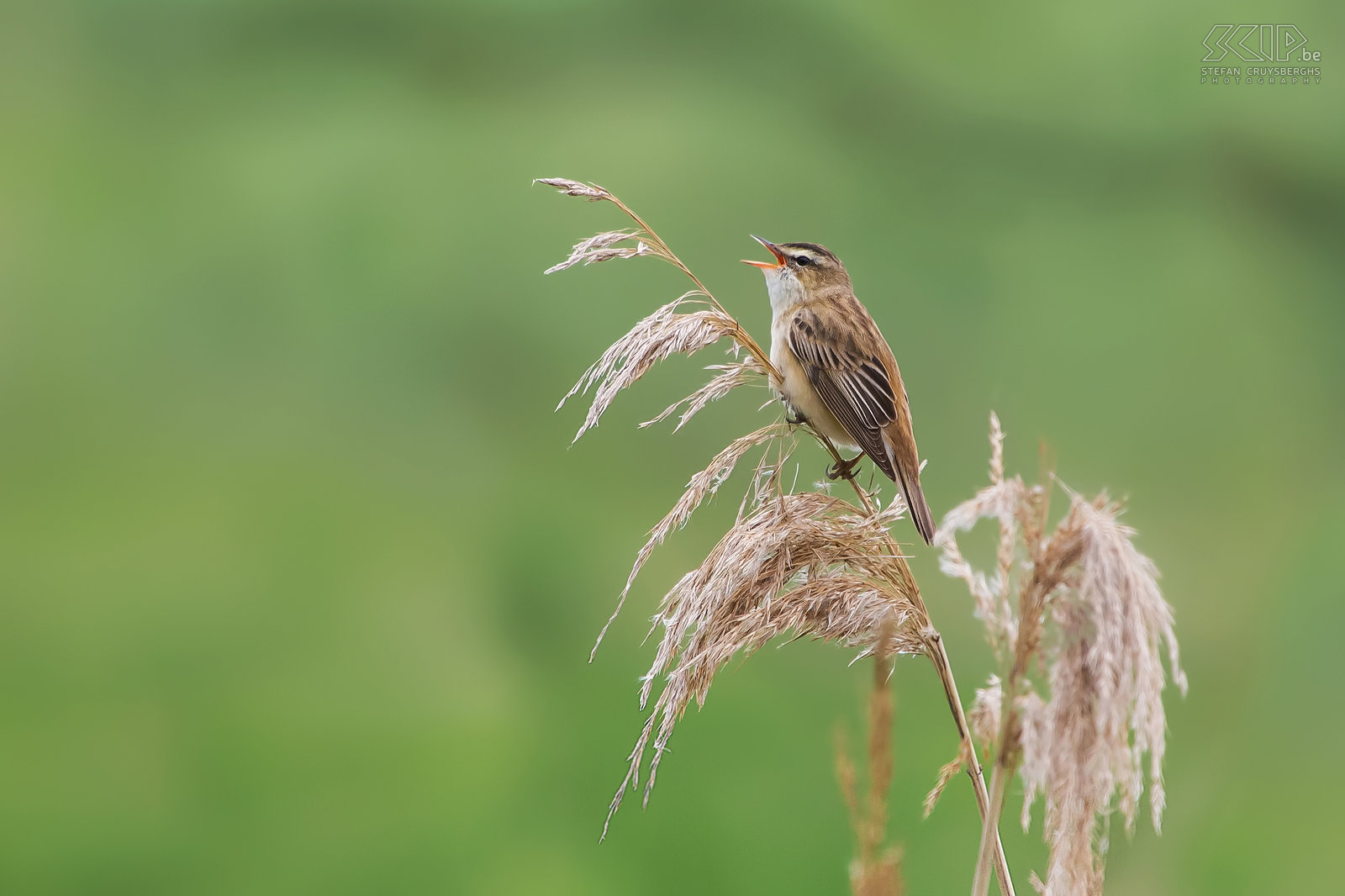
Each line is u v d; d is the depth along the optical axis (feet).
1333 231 49.90
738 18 53.06
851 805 9.03
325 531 45.27
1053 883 12.18
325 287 49.60
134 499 46.75
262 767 39.06
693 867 35.17
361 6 53.67
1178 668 11.81
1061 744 12.04
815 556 16.35
